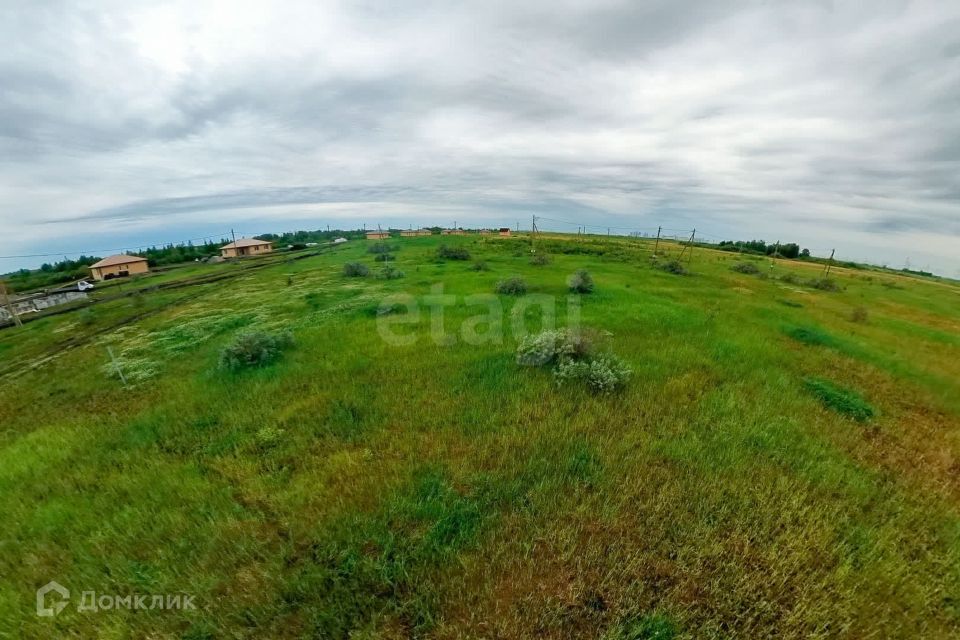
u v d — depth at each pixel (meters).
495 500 5.27
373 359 11.22
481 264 32.97
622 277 29.80
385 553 4.40
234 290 32.88
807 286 37.53
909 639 3.78
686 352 11.20
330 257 55.97
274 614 3.90
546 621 3.68
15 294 51.38
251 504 5.52
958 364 14.94
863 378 11.19
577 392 8.43
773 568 4.27
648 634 3.62
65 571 4.64
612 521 4.86
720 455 6.26
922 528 5.11
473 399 8.28
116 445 7.73
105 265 66.19
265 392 9.33
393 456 6.45
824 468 6.14
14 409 11.95
